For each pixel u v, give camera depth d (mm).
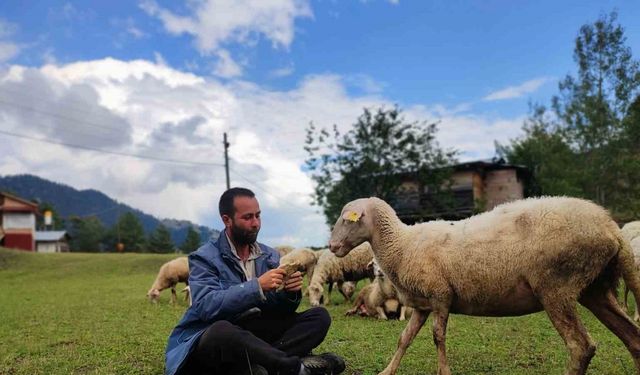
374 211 5668
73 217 118438
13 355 7359
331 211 35750
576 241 4609
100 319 11102
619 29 33750
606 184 34531
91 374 6062
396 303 9898
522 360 6262
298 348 4848
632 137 31781
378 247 5629
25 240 59625
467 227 5273
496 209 5316
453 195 37094
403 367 6012
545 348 6930
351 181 35688
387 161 35438
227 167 41469
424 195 36688
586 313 9555
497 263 4938
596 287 4930
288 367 4238
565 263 4648
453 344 7281
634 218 27688
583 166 36406
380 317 9961
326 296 13531
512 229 4949
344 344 7430
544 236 4730
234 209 4824
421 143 35594
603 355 6312
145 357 6883
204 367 4652
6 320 11531
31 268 33844
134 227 109000
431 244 5324
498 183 41125
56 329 9867
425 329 8648
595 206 4773
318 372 4652
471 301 5160
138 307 13266
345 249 5734
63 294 18484
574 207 4750
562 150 40562
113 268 31875
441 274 5191
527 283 4879
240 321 4785
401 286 5531
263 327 4949
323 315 4988
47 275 30703
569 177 38625
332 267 12484
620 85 32906
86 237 105750
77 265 33656
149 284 21859
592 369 5684
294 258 13578
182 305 13766
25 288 22797
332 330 8594
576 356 4621
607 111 34031
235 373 4395
